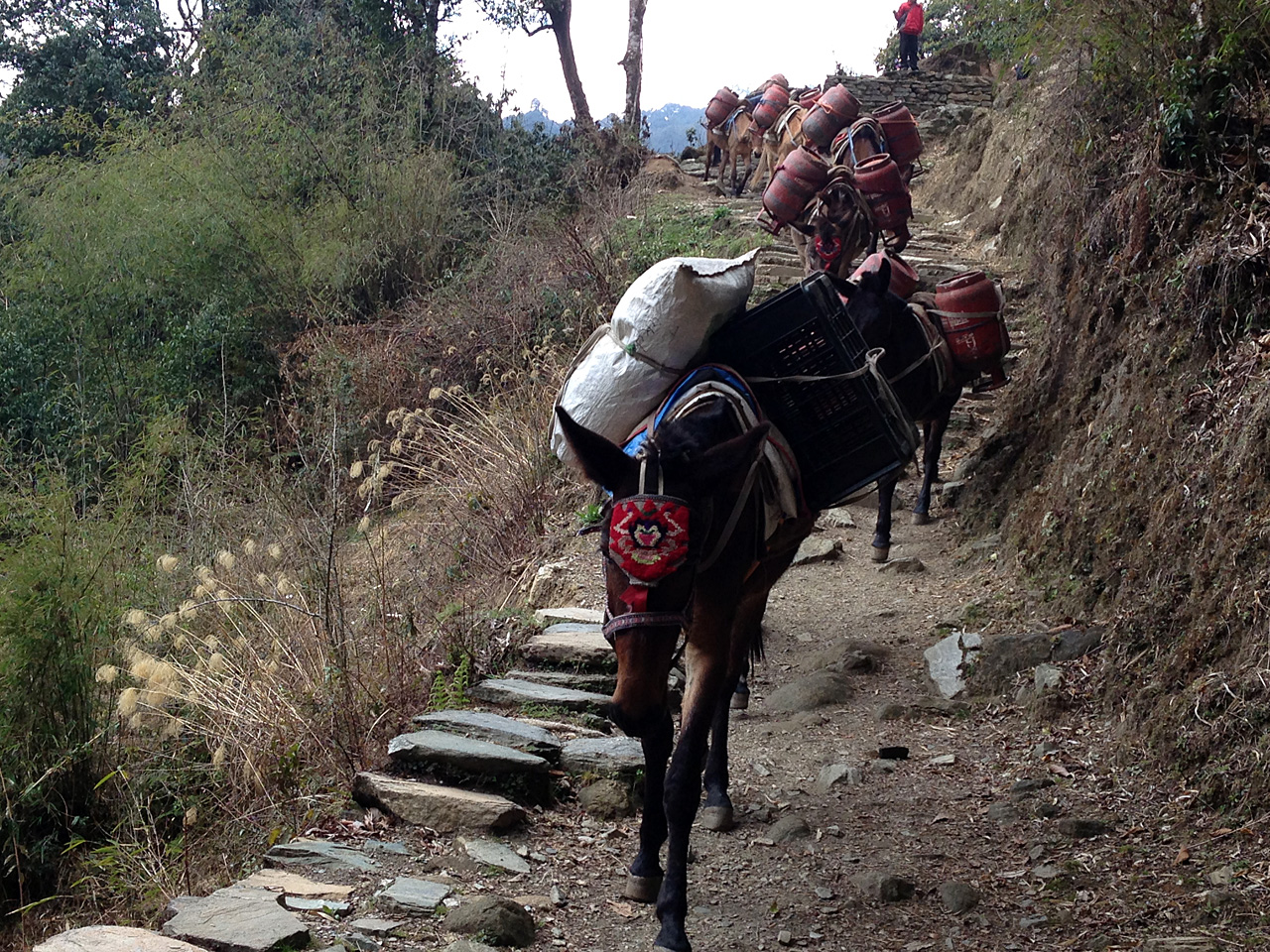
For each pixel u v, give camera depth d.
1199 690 4.64
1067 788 4.79
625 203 17.56
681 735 3.56
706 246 13.95
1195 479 5.42
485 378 11.54
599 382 4.14
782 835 4.53
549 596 7.55
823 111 10.99
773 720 5.84
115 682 6.10
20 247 16.66
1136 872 4.05
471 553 8.81
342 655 5.72
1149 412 6.15
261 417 14.02
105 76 22.23
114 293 15.23
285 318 15.69
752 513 3.87
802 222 10.03
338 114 17.00
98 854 5.40
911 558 7.73
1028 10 7.98
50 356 14.58
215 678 6.22
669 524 3.31
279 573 7.13
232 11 19.02
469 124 18.95
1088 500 6.49
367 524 7.58
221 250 15.49
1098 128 7.68
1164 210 6.54
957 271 12.19
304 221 16.28
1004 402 9.45
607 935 3.78
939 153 18.94
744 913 3.98
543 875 4.18
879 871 4.25
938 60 22.72
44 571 5.91
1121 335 6.93
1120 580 5.92
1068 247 8.24
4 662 5.69
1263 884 3.77
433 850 4.32
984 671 5.92
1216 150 6.13
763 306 4.35
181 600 7.67
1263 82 5.93
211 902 3.73
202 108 17.48
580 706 5.55
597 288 12.28
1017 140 13.82
